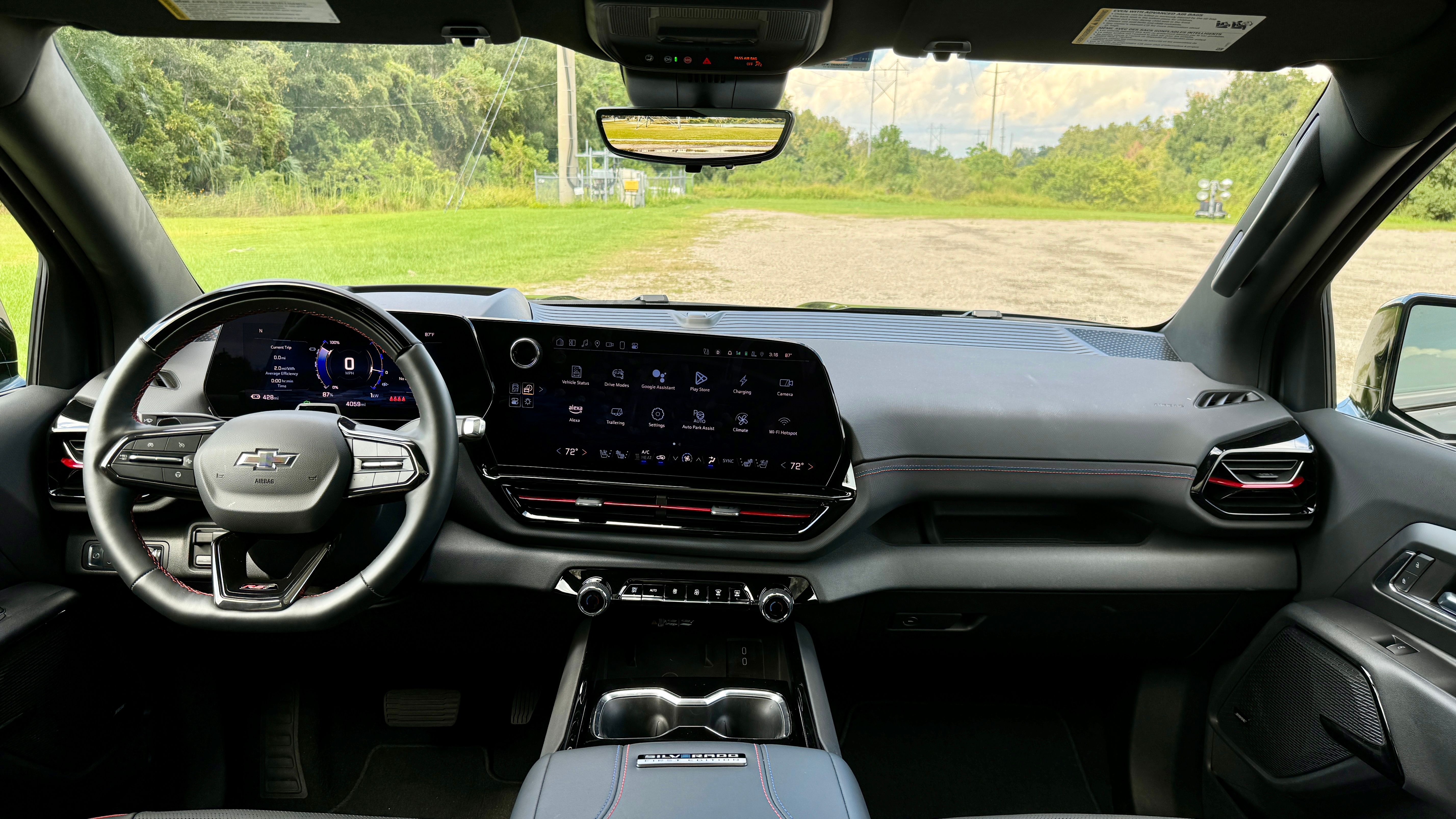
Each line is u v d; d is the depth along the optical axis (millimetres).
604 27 1240
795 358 1691
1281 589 1838
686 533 1738
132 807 1860
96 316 1963
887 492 1776
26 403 1763
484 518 1761
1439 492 1555
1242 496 1772
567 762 1288
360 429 1271
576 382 1727
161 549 1714
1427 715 1384
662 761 1278
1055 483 1806
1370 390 1870
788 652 1798
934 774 2051
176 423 1385
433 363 1266
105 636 1779
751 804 1174
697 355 1706
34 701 1542
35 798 1546
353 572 1411
